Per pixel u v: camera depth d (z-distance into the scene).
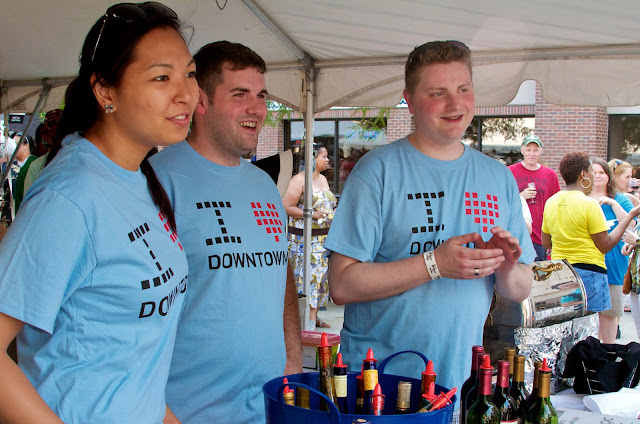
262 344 2.02
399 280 1.98
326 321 7.16
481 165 2.22
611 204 6.01
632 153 12.23
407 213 2.10
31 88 5.95
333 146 13.57
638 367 2.60
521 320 2.84
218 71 2.03
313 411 1.31
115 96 1.33
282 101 4.98
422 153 2.17
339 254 2.13
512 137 12.82
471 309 2.12
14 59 5.16
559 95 4.17
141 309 1.34
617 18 3.40
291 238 6.59
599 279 5.16
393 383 1.57
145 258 1.35
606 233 5.11
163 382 1.46
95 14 4.04
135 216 1.36
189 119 1.41
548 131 12.32
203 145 2.09
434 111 2.06
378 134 13.29
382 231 2.13
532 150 7.28
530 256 2.29
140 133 1.35
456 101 2.04
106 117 1.37
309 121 4.94
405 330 2.08
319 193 6.62
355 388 1.58
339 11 3.75
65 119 1.39
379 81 4.71
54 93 5.91
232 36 4.38
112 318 1.31
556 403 2.55
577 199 5.20
